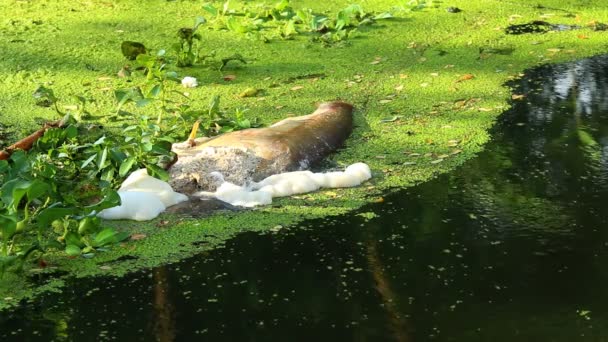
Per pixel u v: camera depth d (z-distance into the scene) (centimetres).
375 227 761
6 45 1207
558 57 1160
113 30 1269
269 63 1154
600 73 1102
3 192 726
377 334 616
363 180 845
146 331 619
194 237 744
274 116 993
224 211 787
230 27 1262
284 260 710
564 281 680
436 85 1074
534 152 897
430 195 816
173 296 663
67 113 927
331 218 777
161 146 836
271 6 1357
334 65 1145
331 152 905
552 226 759
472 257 715
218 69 1132
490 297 660
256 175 840
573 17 1314
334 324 627
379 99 1038
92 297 661
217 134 930
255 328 623
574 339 609
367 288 673
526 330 619
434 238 743
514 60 1152
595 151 896
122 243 734
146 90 1066
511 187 828
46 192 735
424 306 648
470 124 966
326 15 1320
